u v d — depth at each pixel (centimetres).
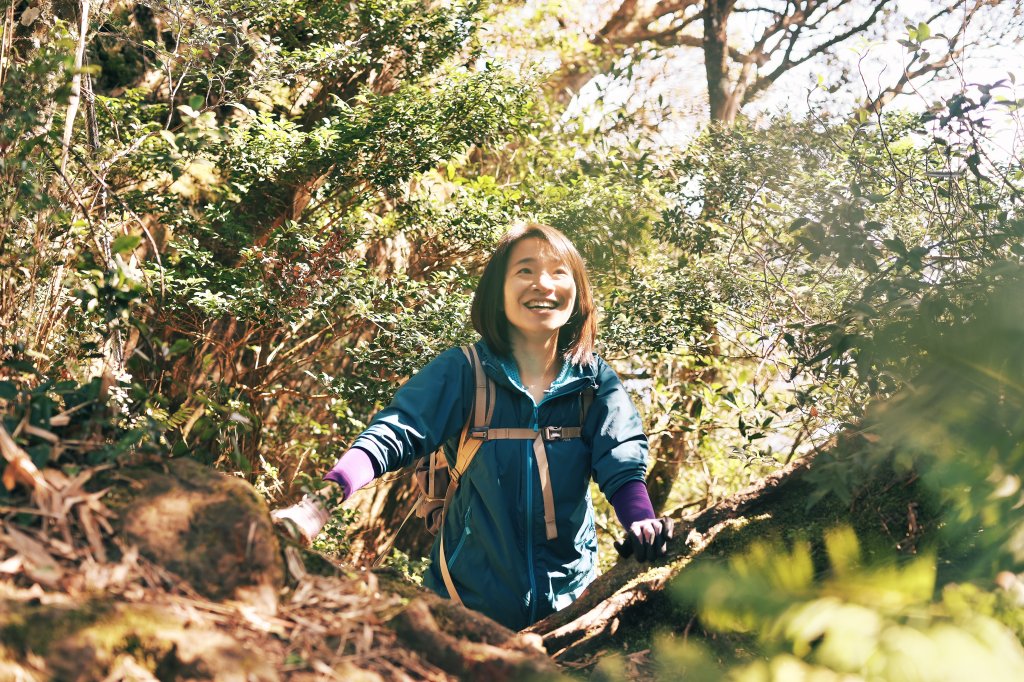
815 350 253
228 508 138
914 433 109
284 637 125
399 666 126
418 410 218
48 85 227
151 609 116
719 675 90
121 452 141
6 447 127
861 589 82
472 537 222
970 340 109
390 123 518
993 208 219
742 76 849
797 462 226
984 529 122
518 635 145
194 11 461
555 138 708
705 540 208
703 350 485
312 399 591
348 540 505
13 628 104
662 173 484
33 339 219
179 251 466
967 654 73
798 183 339
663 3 1127
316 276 481
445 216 574
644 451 226
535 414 226
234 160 485
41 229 224
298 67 528
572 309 237
